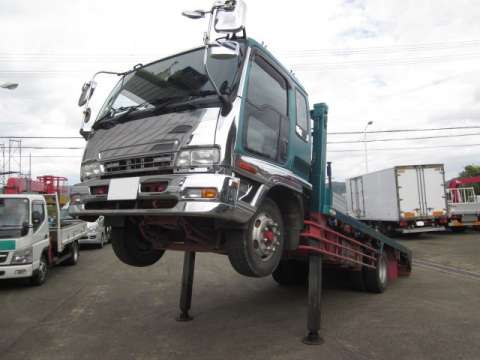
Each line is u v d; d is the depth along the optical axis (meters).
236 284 8.34
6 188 15.15
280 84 4.57
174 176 3.39
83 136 4.61
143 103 4.23
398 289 7.70
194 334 5.05
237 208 3.42
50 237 10.25
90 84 4.75
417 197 17.72
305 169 5.07
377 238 7.28
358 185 22.12
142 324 5.58
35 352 4.57
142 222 4.42
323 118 5.54
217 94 3.55
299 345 4.55
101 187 3.96
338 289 7.72
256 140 3.89
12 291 8.39
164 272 10.11
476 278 8.78
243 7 3.53
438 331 4.97
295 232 4.62
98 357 4.35
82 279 9.58
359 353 4.27
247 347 4.52
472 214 19.28
